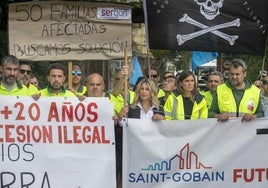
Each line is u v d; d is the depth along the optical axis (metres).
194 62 9.48
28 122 5.10
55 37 6.93
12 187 5.07
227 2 6.26
